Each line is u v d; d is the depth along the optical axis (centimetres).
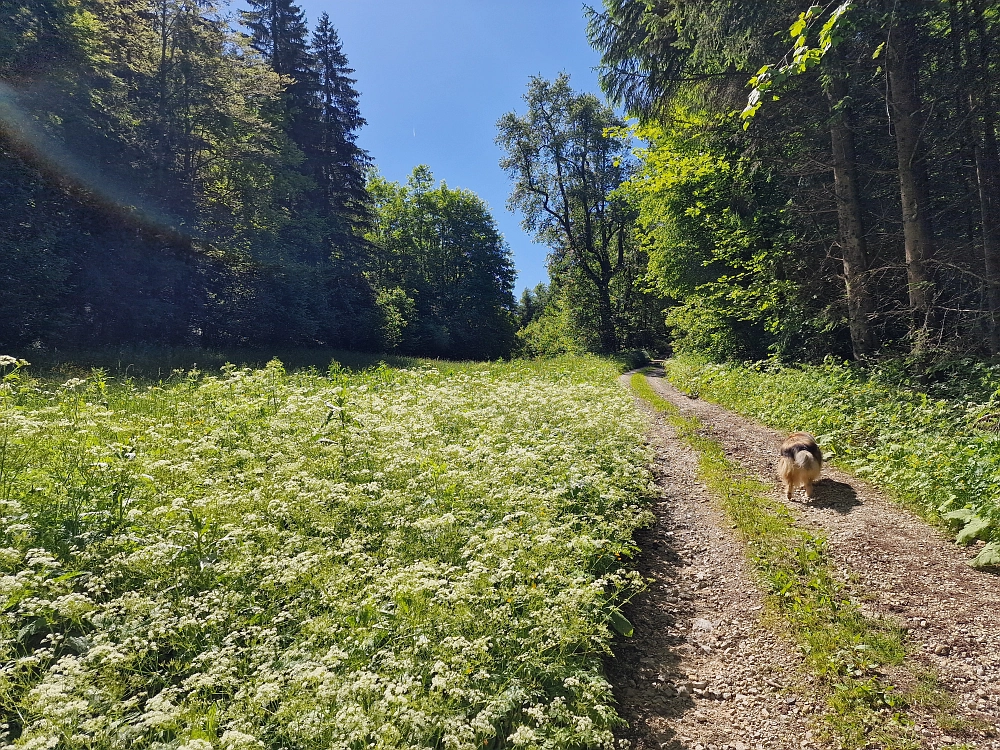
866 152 1455
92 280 2025
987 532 551
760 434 1095
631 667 412
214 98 2564
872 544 576
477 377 1547
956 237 1362
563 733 306
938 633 429
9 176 1638
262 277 2914
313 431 756
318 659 341
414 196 5284
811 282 1567
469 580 399
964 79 1095
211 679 305
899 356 1220
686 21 1321
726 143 1691
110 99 2259
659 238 2369
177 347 2261
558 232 4522
